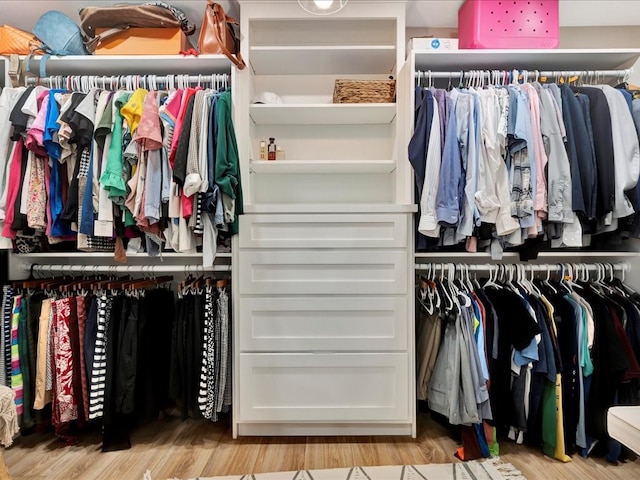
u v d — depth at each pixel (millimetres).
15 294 1655
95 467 1472
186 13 1859
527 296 1614
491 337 1563
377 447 1602
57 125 1481
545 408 1534
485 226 1539
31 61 1671
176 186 1495
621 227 1578
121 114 1479
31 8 1769
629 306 1554
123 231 1602
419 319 1812
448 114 1519
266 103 1880
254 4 1735
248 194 1736
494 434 1546
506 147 1486
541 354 1498
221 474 1430
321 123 2062
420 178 1516
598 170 1469
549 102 1498
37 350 1603
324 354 1618
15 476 1415
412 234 1612
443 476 1412
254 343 1621
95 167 1487
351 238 1614
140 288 1699
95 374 1535
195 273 2025
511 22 1677
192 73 1829
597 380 1503
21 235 1585
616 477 1417
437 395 1587
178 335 1626
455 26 2027
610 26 1992
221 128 1504
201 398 1562
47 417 1687
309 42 2018
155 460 1517
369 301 1614
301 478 1400
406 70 1688
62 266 1771
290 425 1668
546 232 1529
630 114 1487
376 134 2076
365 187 2072
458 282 1749
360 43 2035
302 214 1613
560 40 1996
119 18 1642
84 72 1809
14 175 1511
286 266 1621
